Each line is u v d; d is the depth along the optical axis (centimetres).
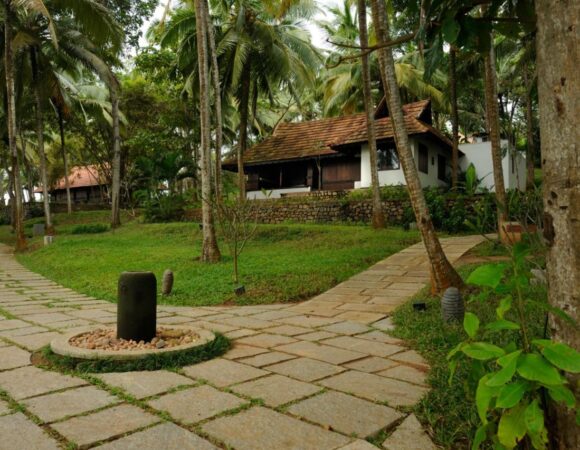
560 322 189
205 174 1194
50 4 1759
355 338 551
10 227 2956
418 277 941
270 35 1933
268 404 332
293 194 2073
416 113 1980
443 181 2166
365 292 861
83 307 777
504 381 160
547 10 190
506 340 423
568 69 182
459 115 2897
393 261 1106
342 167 2141
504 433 174
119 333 501
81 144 3431
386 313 704
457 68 1916
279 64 1955
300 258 1159
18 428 290
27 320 655
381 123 1972
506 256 969
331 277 961
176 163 2166
